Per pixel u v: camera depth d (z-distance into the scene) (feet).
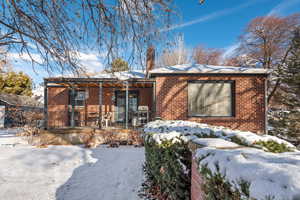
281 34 53.16
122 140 23.86
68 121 32.76
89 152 19.19
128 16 9.31
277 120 31.73
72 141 24.06
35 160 16.21
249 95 25.96
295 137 28.07
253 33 58.95
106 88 33.91
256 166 2.92
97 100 33.53
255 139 6.58
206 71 25.95
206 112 26.35
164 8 9.41
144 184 10.79
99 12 8.82
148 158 10.95
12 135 30.17
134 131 24.09
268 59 56.59
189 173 6.40
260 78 26.12
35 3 8.55
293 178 2.31
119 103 34.30
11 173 13.20
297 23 48.93
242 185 2.88
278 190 2.28
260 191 2.46
